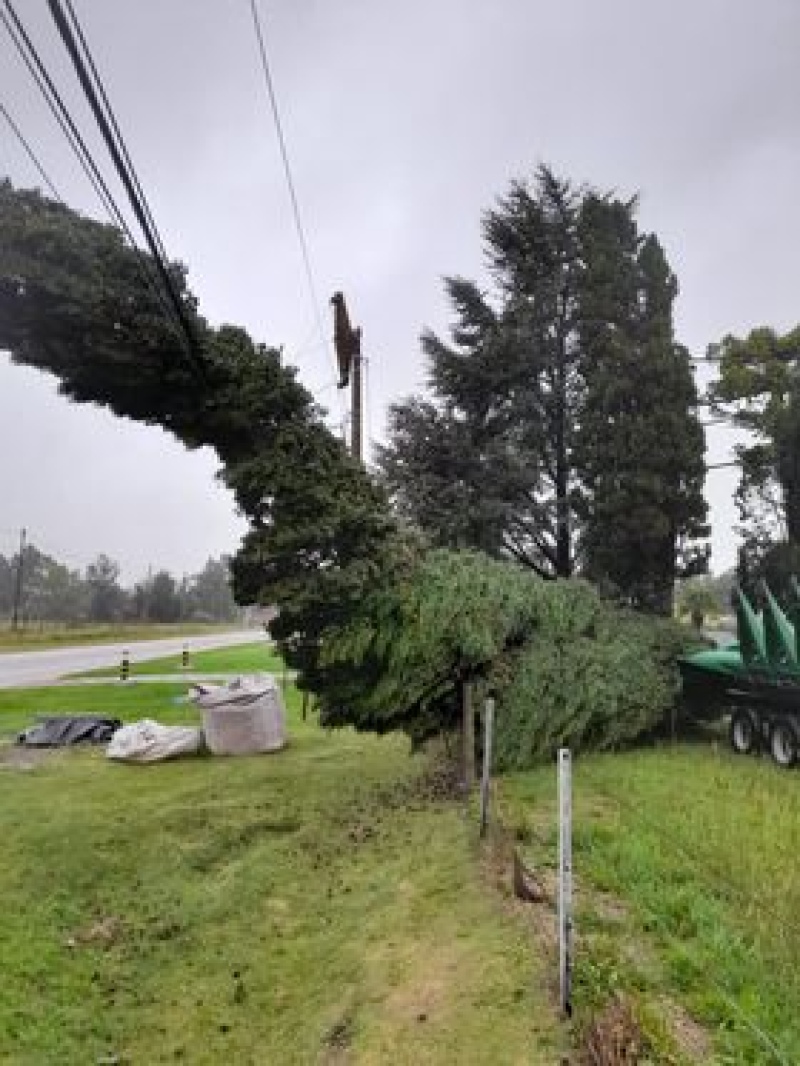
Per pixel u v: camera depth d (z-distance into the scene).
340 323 22.42
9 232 12.20
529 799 11.48
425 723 14.38
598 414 23.14
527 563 25.38
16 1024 7.68
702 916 6.89
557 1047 5.83
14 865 11.31
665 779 11.93
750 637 14.01
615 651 15.01
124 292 12.62
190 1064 7.22
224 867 11.41
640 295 24.12
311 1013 7.60
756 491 25.36
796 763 12.88
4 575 163.00
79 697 28.30
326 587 13.78
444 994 6.93
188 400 13.81
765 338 26.67
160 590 134.12
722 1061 5.17
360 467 14.77
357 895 9.82
